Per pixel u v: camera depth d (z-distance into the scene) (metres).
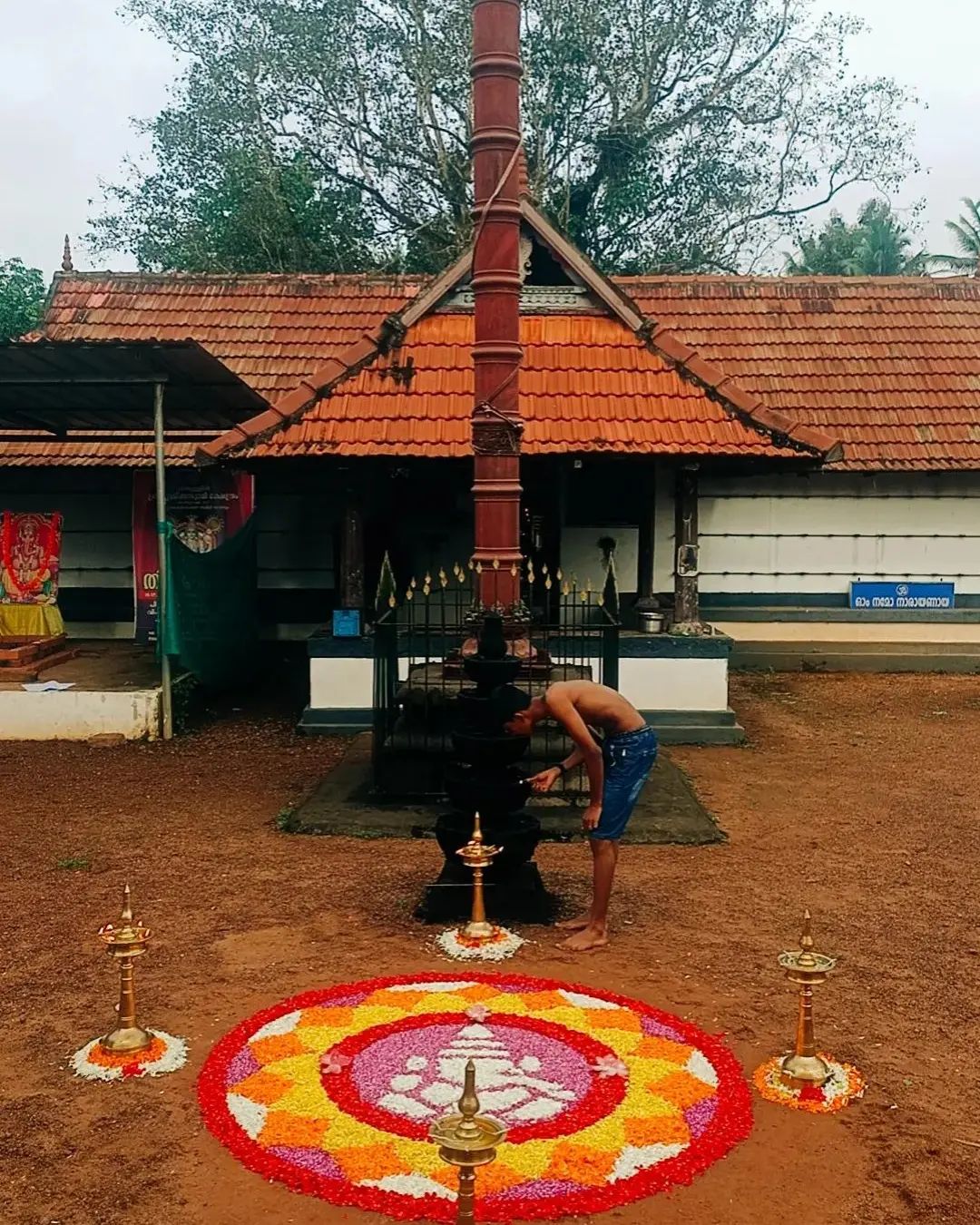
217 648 14.12
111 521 17.47
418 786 9.46
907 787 10.39
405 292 18.48
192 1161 4.29
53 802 9.85
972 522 17.09
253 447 11.77
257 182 26.30
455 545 14.92
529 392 12.38
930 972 6.19
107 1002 5.74
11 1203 4.03
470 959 6.27
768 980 6.05
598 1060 5.01
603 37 26.31
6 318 24.92
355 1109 4.57
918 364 17.70
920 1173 4.24
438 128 26.56
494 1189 4.04
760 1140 4.46
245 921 6.91
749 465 12.16
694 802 9.45
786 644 17.03
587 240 28.48
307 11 26.50
